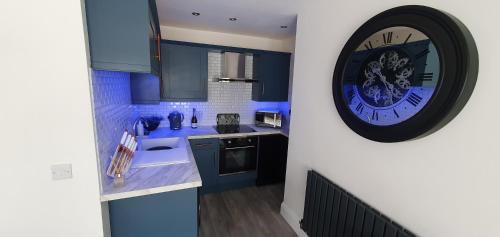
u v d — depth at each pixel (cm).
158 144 246
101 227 129
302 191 217
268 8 217
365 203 147
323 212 178
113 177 142
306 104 205
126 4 122
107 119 150
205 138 281
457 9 100
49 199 119
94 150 120
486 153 92
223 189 311
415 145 118
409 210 123
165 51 272
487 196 93
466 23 97
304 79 207
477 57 93
